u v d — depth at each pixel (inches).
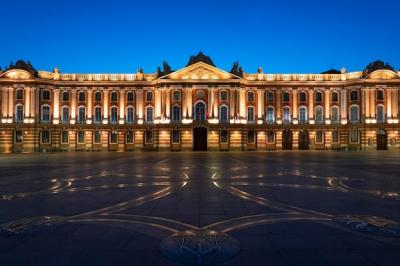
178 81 3046.3
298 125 3152.1
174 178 880.9
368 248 334.3
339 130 3171.8
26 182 809.5
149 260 305.9
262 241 354.6
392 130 3075.8
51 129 3063.5
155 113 3100.4
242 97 3117.6
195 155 2237.9
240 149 3041.3
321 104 3189.0
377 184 761.6
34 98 2999.5
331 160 1622.8
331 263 298.7
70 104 3132.4
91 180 845.8
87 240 360.8
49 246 343.0
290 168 1163.9
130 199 584.4
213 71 3068.4
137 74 3169.3
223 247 337.7
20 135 3006.9
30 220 443.5
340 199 578.9
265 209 502.3
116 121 3152.1
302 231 389.7
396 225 414.3
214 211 490.9
